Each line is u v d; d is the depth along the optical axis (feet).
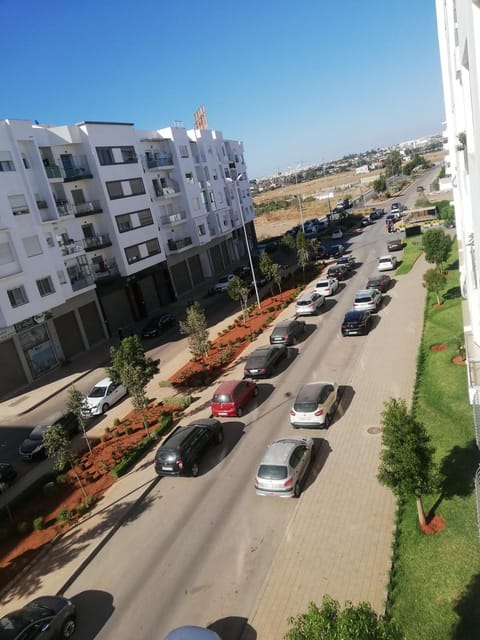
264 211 454.40
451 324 84.89
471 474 46.47
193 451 60.95
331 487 51.19
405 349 82.74
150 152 169.99
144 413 83.66
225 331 122.01
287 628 35.83
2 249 106.22
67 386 109.29
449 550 38.47
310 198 459.73
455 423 55.98
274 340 99.25
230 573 42.63
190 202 183.52
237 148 249.96
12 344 111.96
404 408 41.16
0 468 71.82
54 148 129.08
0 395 109.40
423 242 101.09
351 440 59.41
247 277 184.65
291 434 64.49
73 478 67.56
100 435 80.18
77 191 135.95
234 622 37.50
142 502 57.52
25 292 110.63
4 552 54.29
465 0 24.68
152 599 41.96
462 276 74.95
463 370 66.64
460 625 32.40
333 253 187.32
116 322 145.69
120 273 143.33
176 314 155.63
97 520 55.77
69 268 128.47
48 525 57.52
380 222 248.52
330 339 97.66
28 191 112.47
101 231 140.87
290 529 46.37
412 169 449.89
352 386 74.28
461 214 66.03
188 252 189.57
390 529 43.32
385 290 120.78
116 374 80.64
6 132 109.29
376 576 38.55
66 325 126.62
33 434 81.71
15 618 38.81
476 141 25.14
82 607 42.98
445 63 71.56
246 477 57.31
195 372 97.40
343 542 43.01
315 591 38.50
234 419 73.10
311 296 119.65
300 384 79.66
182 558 46.16
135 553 48.75
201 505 54.03
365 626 21.02
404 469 39.68
